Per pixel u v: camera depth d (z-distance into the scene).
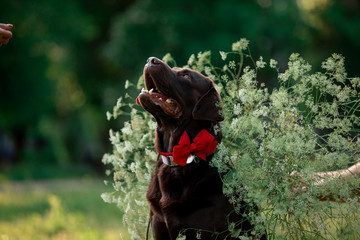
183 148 5.96
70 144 57.31
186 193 5.92
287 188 5.73
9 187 27.17
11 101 40.31
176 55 33.88
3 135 48.88
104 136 51.28
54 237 12.12
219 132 6.33
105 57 41.03
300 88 5.93
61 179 36.66
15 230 12.79
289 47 33.72
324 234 5.91
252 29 32.47
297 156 5.86
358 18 35.56
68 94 53.53
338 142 5.70
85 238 11.76
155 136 6.73
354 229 5.51
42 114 43.34
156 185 6.26
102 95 45.88
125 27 36.34
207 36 33.25
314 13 35.56
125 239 7.73
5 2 38.38
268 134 6.09
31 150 53.84
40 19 40.50
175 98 6.30
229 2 33.91
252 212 5.68
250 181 5.81
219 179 6.00
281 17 33.97
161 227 6.16
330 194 5.96
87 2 48.19
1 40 6.72
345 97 5.79
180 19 33.56
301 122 6.04
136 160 7.05
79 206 17.53
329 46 35.38
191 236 5.94
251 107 6.04
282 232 5.87
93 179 36.31
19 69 39.44
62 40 42.19
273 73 31.59
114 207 17.30
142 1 36.78
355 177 5.70
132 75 37.09
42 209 16.95
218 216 5.86
